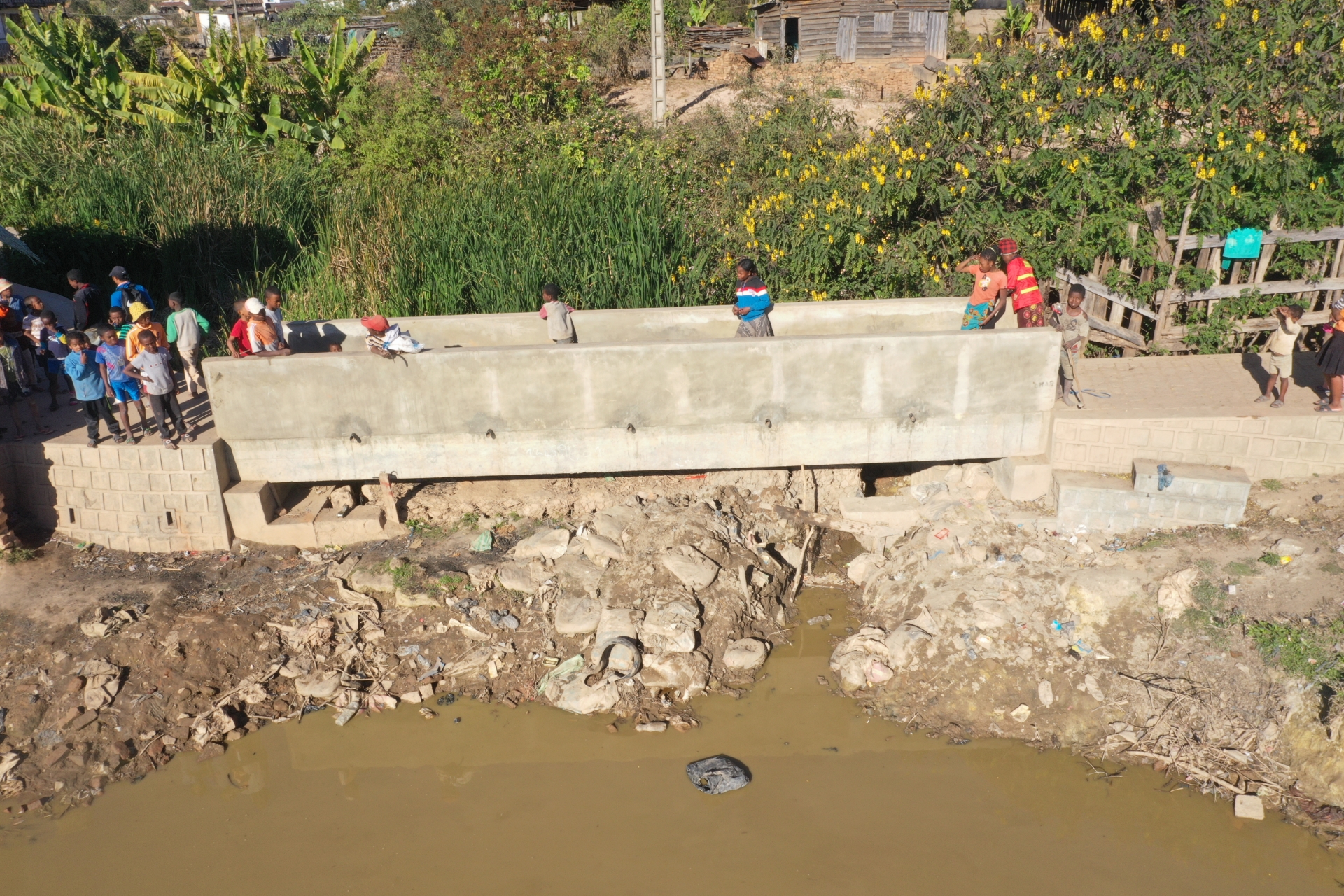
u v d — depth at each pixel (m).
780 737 8.23
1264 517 9.27
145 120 20.66
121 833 7.45
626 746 8.19
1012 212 12.62
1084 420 9.72
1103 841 7.10
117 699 8.49
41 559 10.02
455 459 10.07
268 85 21.77
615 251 13.67
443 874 6.96
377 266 14.28
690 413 9.89
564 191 15.20
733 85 23.00
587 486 10.77
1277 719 7.72
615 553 9.76
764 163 15.93
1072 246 12.06
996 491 10.36
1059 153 11.95
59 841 7.39
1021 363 9.67
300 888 6.90
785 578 9.95
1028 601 8.88
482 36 20.31
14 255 15.94
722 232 14.37
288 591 9.59
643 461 10.11
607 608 9.22
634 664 8.66
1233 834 7.14
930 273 12.85
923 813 7.41
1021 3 22.11
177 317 11.13
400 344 9.56
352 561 9.95
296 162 19.73
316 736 8.35
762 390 9.79
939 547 9.74
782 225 13.87
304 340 11.38
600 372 9.69
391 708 8.59
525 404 9.81
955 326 11.56
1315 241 11.62
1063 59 12.29
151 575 9.81
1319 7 11.49
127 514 10.18
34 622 9.09
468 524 10.50
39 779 7.89
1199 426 9.51
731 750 8.12
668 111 22.12
